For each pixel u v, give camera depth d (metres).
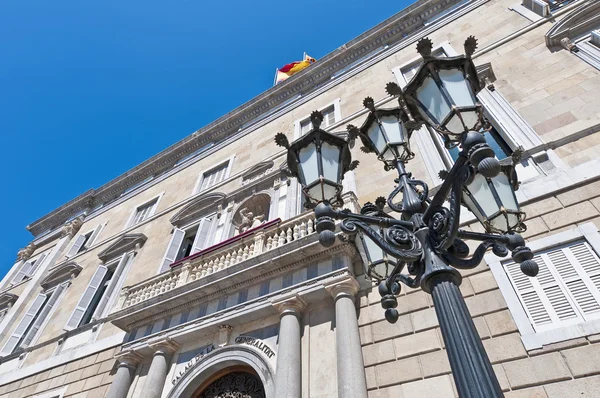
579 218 6.45
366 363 6.65
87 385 10.64
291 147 4.50
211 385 8.45
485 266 6.75
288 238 8.97
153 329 9.85
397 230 3.74
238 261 9.53
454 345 2.77
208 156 18.22
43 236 22.61
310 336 7.57
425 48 3.90
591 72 8.67
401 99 4.25
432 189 8.59
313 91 16.39
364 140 4.98
